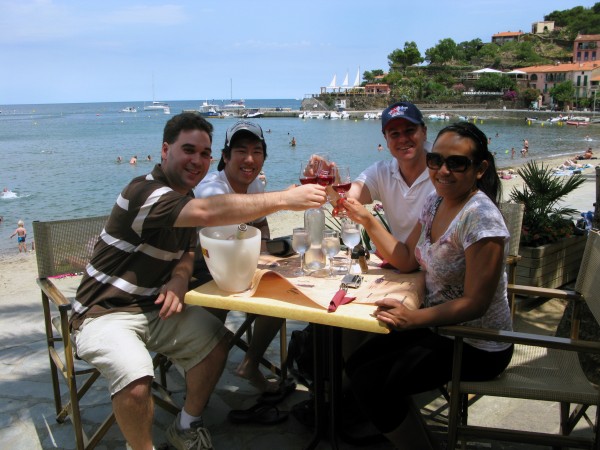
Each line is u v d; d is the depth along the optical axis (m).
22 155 39.03
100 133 70.12
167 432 2.66
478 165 2.28
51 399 3.34
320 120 101.81
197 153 2.67
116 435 2.95
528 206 4.99
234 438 2.90
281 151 40.28
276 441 2.87
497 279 2.15
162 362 3.29
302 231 2.58
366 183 3.44
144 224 2.42
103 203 19.39
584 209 9.84
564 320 3.54
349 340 2.97
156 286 2.61
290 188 2.41
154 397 2.67
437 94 112.00
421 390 2.29
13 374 3.69
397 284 2.45
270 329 3.15
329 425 2.69
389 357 2.32
